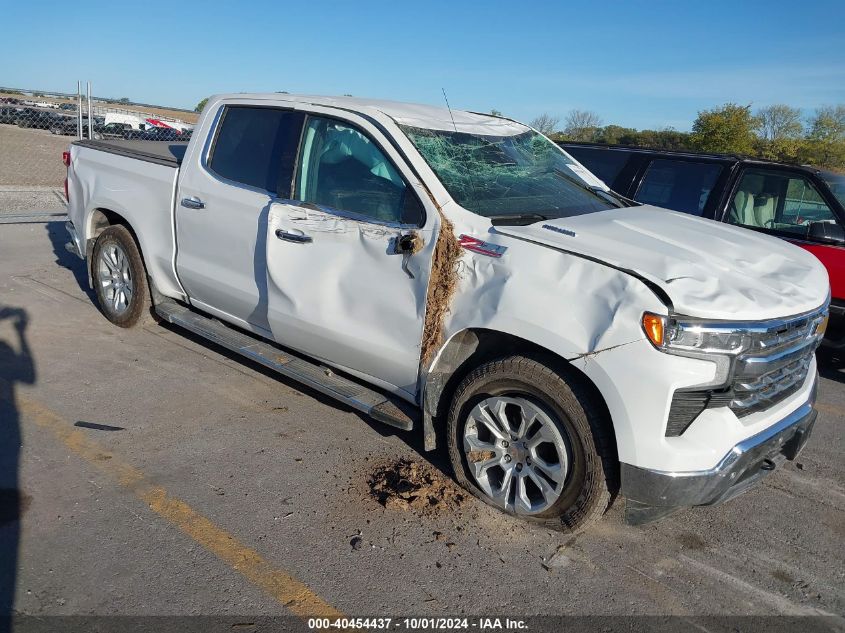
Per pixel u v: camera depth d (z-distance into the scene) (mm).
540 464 3268
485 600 2906
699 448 2916
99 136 17531
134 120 18172
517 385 3283
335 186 3984
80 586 2783
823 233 5617
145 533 3156
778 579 3193
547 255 3191
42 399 4422
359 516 3424
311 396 4809
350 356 3906
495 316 3229
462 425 3562
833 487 4117
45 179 15266
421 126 4008
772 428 3189
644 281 2955
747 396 3066
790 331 3145
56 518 3211
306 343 4129
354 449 4102
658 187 6656
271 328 4305
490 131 4496
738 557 3346
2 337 5406
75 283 7152
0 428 4008
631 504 3092
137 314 5570
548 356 3229
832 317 5730
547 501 3256
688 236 3650
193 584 2852
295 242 4012
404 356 3609
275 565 3014
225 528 3244
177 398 4605
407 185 3652
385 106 4203
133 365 5098
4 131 25906
